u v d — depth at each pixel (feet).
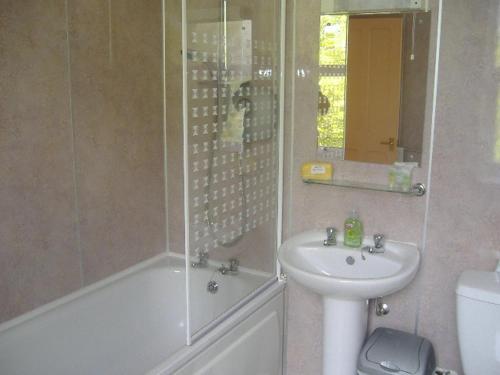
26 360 6.61
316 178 7.22
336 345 6.66
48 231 6.98
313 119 7.29
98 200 7.70
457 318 6.08
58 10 6.69
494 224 6.29
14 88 6.28
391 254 6.73
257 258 7.38
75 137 7.17
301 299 7.87
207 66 5.83
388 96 6.69
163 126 8.80
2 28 6.07
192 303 5.98
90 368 7.45
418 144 6.59
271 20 6.97
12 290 6.62
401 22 6.44
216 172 6.24
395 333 6.86
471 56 6.08
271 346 7.58
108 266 8.05
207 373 6.13
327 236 7.19
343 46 6.87
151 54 8.32
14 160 6.40
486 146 6.18
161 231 9.10
